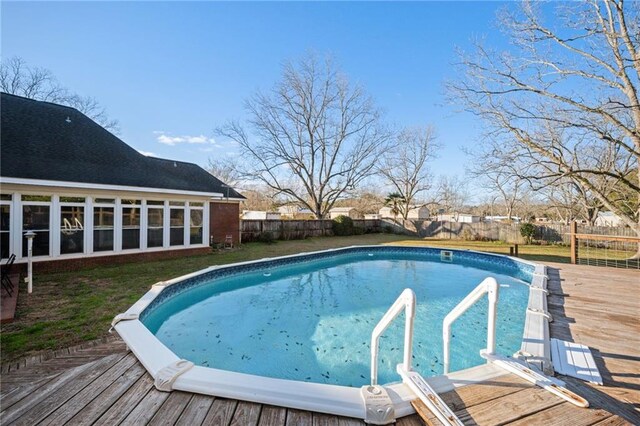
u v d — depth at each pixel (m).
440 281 10.15
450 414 2.16
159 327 6.06
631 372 3.00
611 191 17.02
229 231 15.22
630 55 10.45
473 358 4.82
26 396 2.57
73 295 6.25
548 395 2.47
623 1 10.18
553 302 5.38
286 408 2.38
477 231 21.42
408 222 24.73
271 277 10.33
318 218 25.91
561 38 10.53
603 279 7.23
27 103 10.59
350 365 4.70
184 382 2.63
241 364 4.72
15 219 7.78
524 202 28.89
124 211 9.82
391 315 2.69
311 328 6.13
